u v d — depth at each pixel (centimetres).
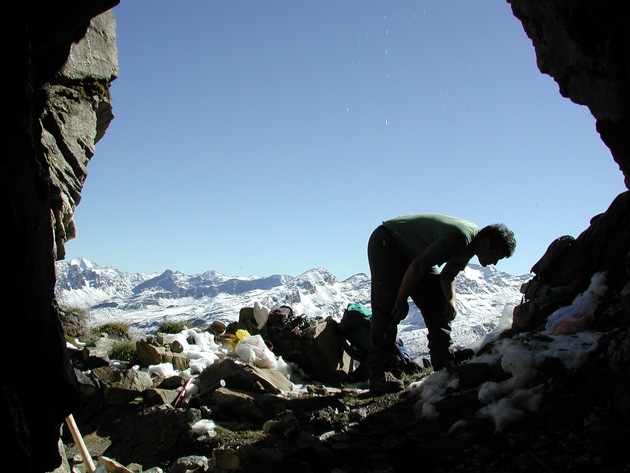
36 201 382
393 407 724
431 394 696
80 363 825
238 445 644
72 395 432
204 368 867
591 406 531
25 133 380
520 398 582
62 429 717
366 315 1020
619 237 769
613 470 445
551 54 650
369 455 589
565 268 814
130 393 764
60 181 760
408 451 540
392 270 816
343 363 1018
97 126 874
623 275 715
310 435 634
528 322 811
